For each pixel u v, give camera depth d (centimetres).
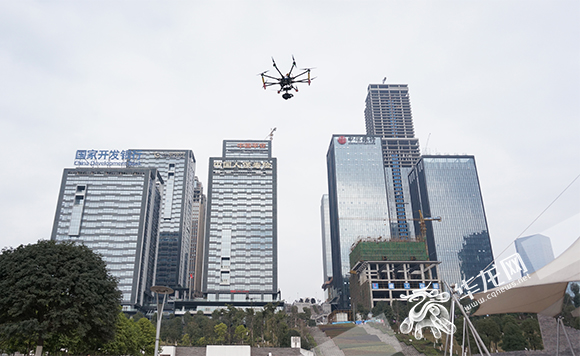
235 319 14300
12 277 3997
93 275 4362
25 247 4372
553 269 2320
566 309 2714
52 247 4391
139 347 7531
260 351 8031
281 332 11356
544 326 2867
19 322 3816
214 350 7850
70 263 4269
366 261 19988
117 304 4600
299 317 14888
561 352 2725
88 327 4156
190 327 14612
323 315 19512
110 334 4597
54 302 4044
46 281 3975
